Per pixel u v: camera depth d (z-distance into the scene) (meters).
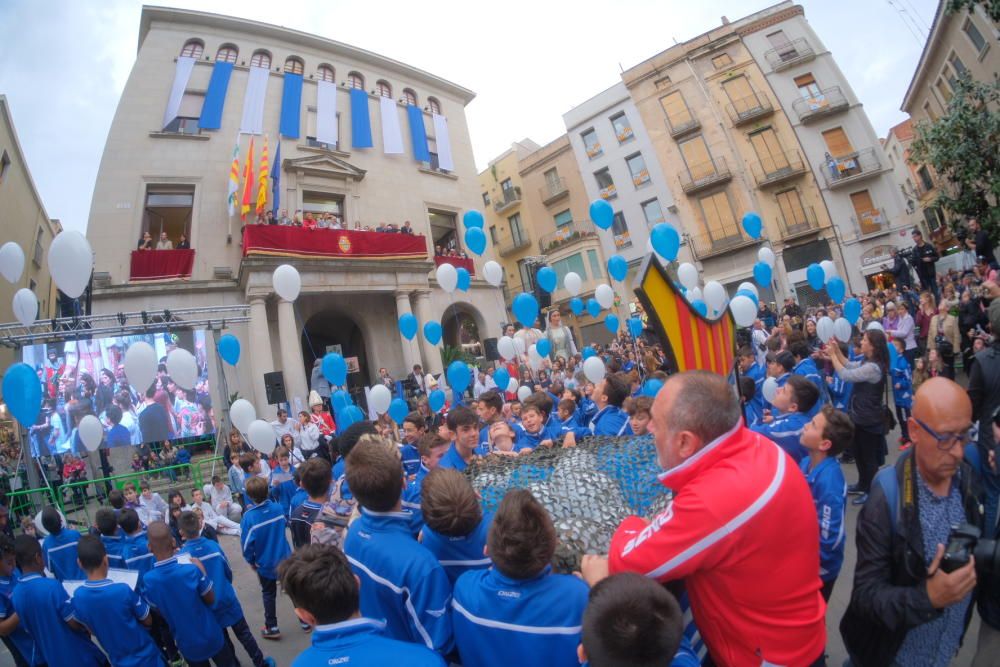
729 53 25.45
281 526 4.59
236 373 14.71
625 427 4.20
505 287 31.64
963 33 17.39
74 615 3.46
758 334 10.36
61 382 10.85
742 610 1.37
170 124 16.75
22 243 18.53
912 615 1.59
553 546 1.65
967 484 1.85
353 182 19.23
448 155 22.86
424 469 3.79
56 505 8.92
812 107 23.89
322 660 1.56
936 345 7.54
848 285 23.03
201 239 16.05
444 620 1.87
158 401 11.51
